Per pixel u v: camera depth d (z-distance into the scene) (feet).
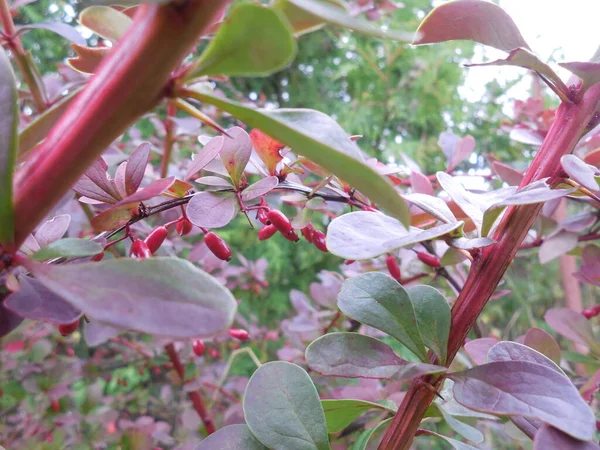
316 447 0.26
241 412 0.65
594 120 0.29
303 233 0.41
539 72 0.28
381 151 1.62
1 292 0.20
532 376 0.22
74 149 0.15
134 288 0.15
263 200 0.38
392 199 0.15
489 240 0.25
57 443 0.71
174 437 0.80
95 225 0.29
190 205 0.32
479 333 0.62
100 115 0.15
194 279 0.16
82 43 0.44
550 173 0.29
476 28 0.28
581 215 0.56
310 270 1.55
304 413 0.27
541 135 0.54
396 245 0.21
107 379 0.97
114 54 0.15
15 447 0.78
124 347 0.94
